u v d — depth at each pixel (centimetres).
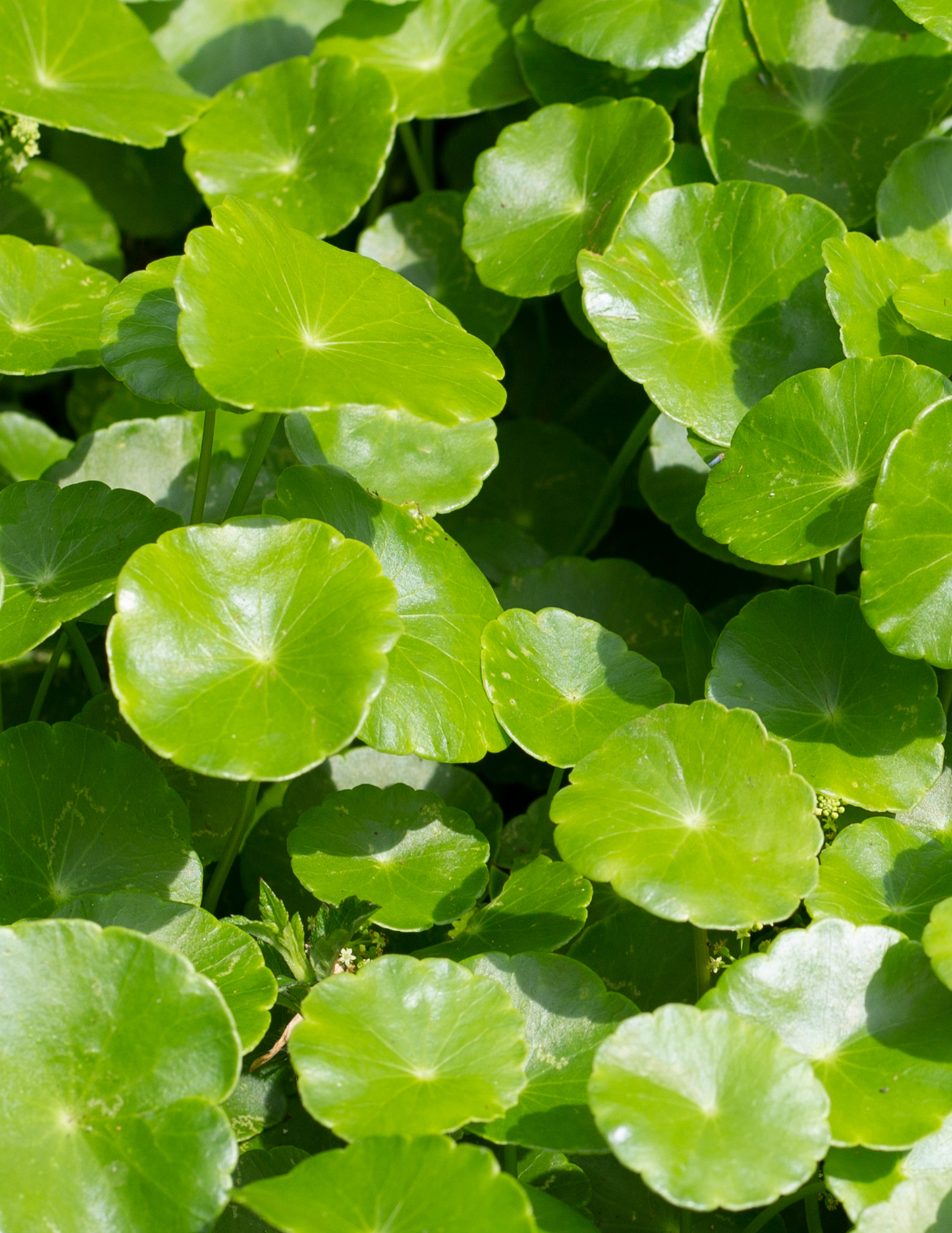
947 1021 94
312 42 114
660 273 103
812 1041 94
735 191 103
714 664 99
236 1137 95
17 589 98
